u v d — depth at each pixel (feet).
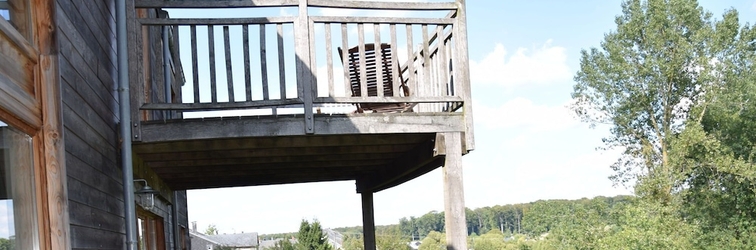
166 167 23.07
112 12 16.78
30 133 9.95
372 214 31.99
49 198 10.21
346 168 27.76
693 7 72.33
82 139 12.56
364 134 18.83
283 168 26.27
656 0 72.84
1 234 8.75
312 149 21.53
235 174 27.27
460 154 18.47
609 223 65.57
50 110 10.44
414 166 21.88
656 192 64.85
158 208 22.68
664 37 72.74
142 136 16.79
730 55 71.92
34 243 9.87
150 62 17.95
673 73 72.08
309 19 17.47
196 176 26.84
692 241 59.31
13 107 9.05
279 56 17.28
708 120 72.49
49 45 10.58
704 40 71.77
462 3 18.49
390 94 27.84
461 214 18.38
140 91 16.60
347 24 17.79
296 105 17.48
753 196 64.59
